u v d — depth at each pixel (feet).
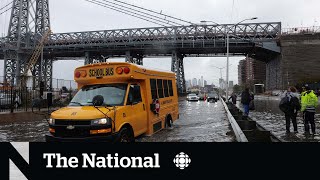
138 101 35.06
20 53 289.53
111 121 28.19
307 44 282.77
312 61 274.77
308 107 44.14
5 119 64.03
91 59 303.27
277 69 286.25
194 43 258.16
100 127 27.37
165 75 46.65
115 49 278.46
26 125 60.85
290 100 45.52
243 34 260.62
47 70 324.60
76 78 34.86
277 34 268.82
